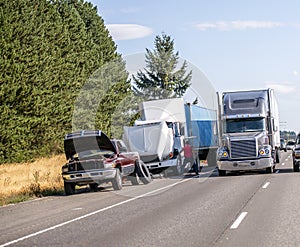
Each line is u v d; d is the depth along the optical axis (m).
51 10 76.69
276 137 46.97
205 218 18.34
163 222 17.88
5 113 61.34
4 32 62.59
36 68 66.56
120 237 15.34
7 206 25.78
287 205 21.03
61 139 69.88
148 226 17.14
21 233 17.00
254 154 38.94
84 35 84.75
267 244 13.51
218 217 18.44
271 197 23.97
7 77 61.44
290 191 26.25
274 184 30.47
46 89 69.00
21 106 63.72
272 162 39.47
